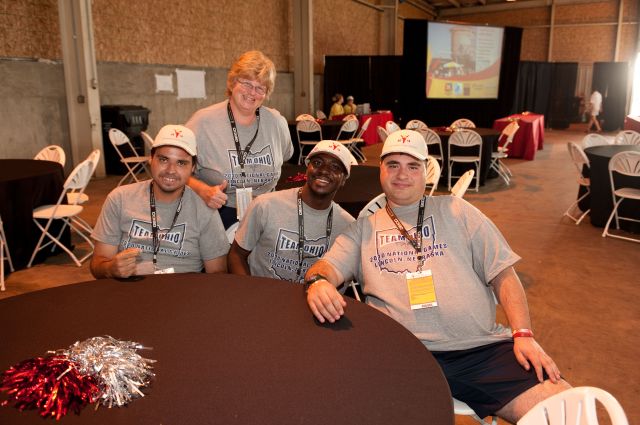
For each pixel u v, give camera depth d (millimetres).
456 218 1720
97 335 1270
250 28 10727
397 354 1200
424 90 13102
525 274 3914
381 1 16078
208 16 9531
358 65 12969
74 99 7121
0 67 6293
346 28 14305
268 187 2611
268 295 1542
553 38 18078
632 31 16812
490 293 1786
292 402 1003
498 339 1615
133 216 1909
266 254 2062
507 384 1482
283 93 12023
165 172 1828
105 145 7664
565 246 4629
